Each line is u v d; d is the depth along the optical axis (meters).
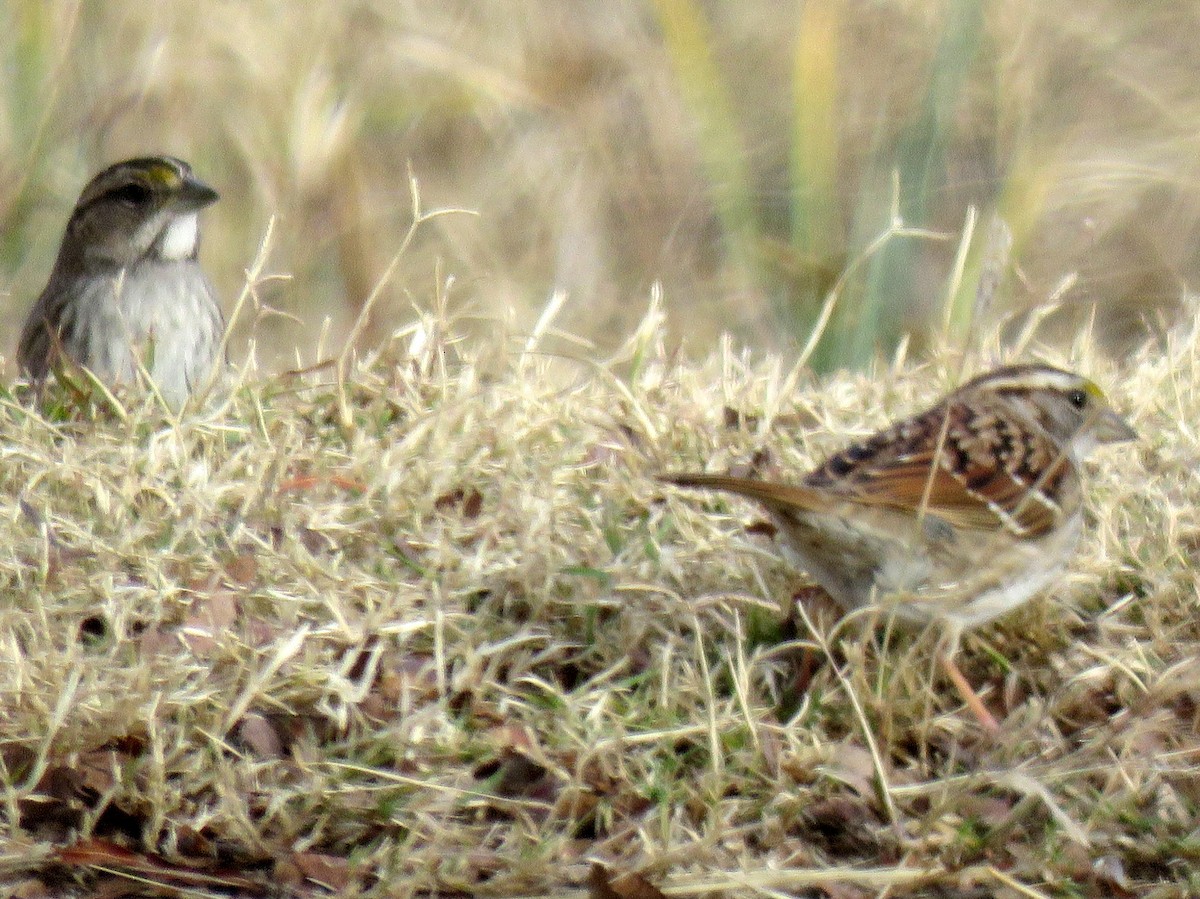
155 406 10.45
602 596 8.73
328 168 17.16
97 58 17.61
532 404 10.30
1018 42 17.81
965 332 12.93
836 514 8.16
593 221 17.50
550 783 7.96
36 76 17.28
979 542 8.46
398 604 8.47
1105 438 9.53
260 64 17.48
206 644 8.27
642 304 16.92
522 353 10.81
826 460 9.16
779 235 17.55
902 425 8.94
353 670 8.40
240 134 17.34
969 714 8.48
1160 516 9.54
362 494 9.47
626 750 8.07
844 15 17.83
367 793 7.77
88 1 17.75
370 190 17.62
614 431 10.32
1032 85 17.81
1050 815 7.84
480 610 8.60
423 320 11.20
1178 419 10.53
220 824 7.71
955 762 8.10
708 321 16.58
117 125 17.38
